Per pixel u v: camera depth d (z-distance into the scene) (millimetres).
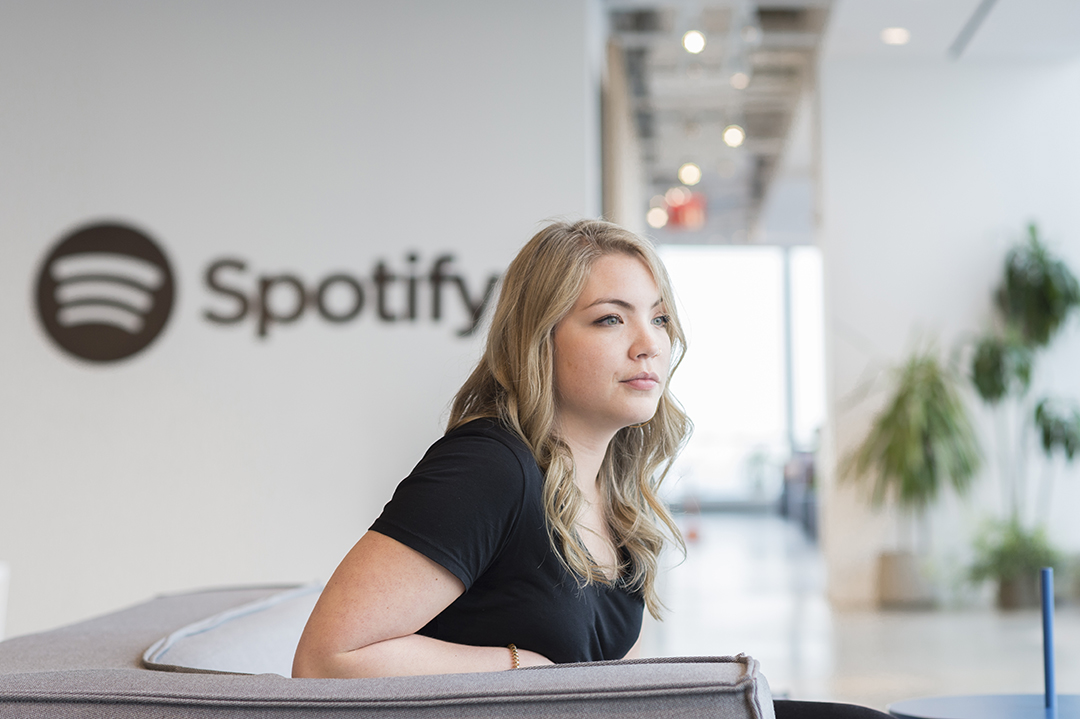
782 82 7590
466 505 928
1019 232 6555
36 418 4156
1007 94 6629
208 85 4270
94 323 4191
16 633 4078
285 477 4137
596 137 5027
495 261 4215
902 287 6598
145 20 4285
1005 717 1320
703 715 719
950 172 6625
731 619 5570
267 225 4223
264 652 1282
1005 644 4711
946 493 6328
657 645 4777
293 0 4293
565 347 1080
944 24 6129
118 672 817
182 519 4121
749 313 13430
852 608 5973
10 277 4207
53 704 766
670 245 12141
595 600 1089
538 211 4223
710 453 13750
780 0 5934
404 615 893
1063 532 6281
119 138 4250
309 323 4191
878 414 6500
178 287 4199
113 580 4105
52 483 4137
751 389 13484
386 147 4250
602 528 1194
